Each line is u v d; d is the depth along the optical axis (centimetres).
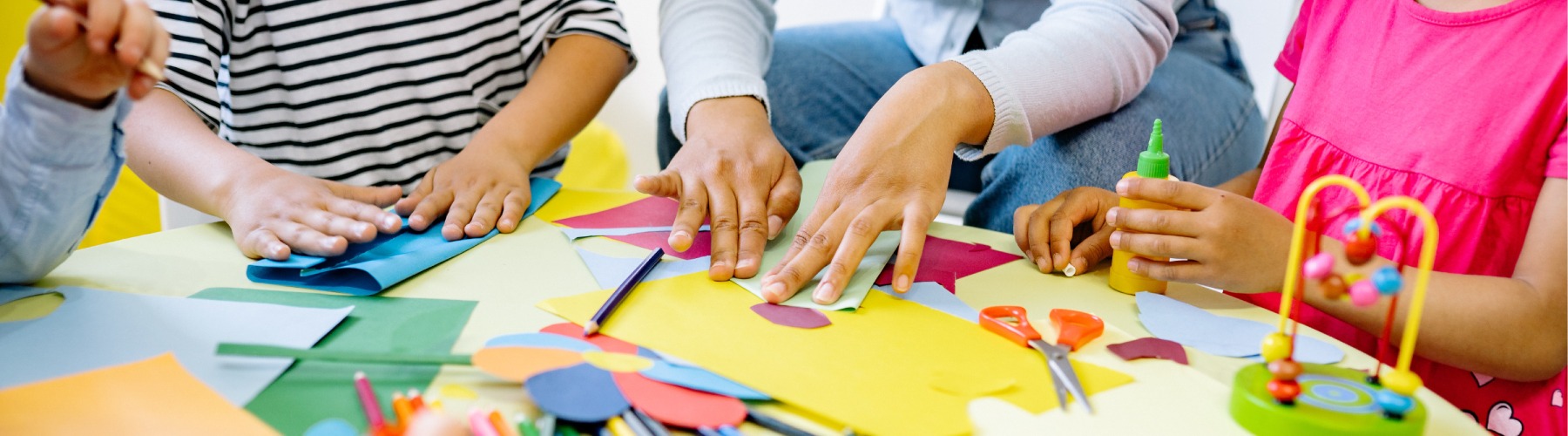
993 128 82
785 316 57
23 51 51
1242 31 155
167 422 41
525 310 57
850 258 63
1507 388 70
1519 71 71
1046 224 72
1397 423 42
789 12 196
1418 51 77
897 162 72
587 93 100
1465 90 74
